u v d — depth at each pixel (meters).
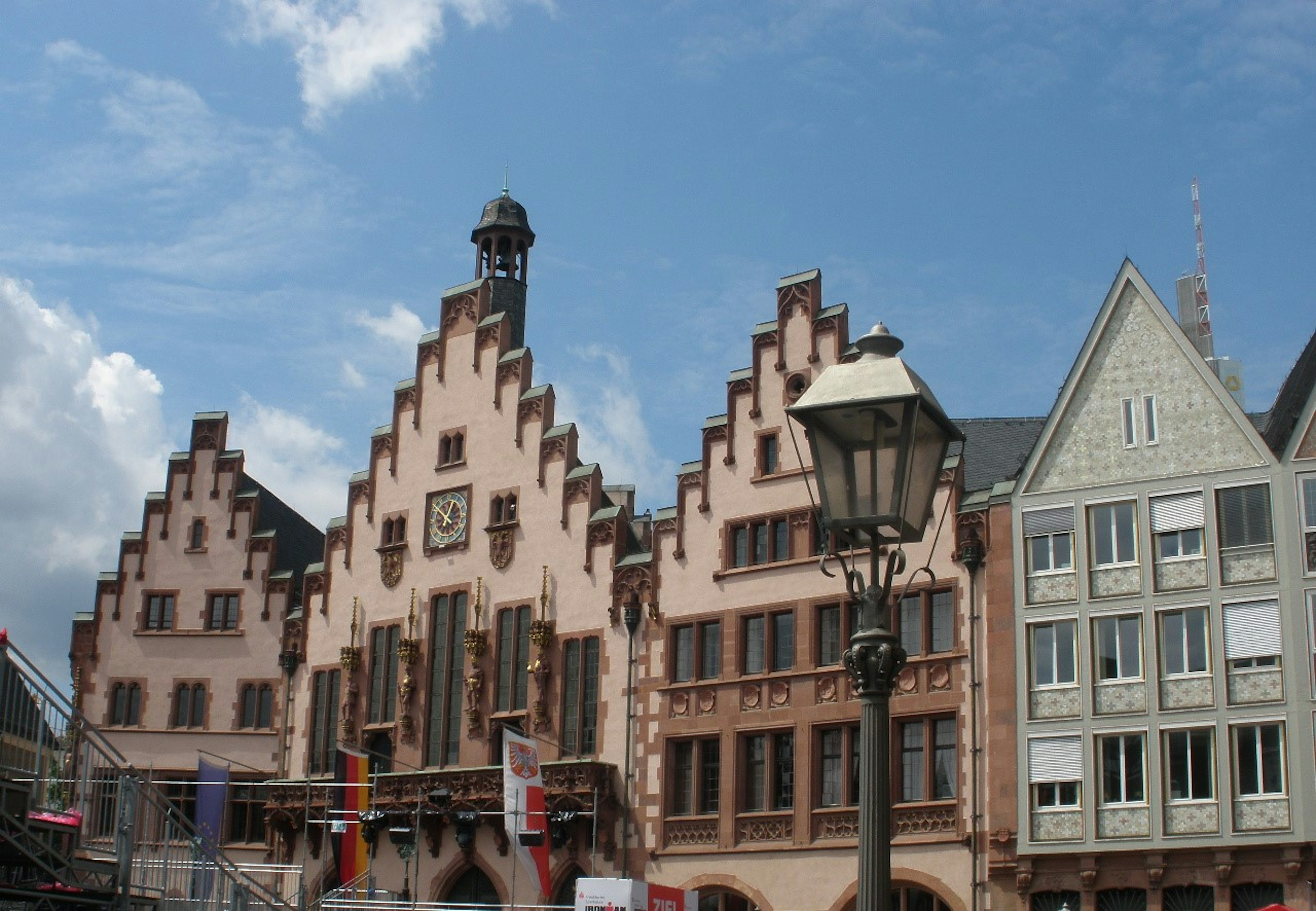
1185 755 44.88
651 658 55.19
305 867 56.81
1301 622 44.06
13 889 32.22
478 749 58.25
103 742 35.53
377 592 63.22
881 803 14.49
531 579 58.84
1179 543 46.47
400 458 64.19
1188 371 47.50
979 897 46.69
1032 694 47.38
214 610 67.19
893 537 16.08
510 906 48.12
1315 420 45.41
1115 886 44.91
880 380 15.45
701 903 52.25
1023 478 49.22
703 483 55.44
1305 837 42.50
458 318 64.00
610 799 54.34
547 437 59.81
